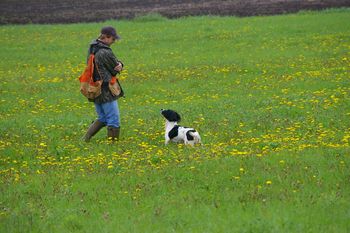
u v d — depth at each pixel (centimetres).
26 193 1121
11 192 1127
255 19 4022
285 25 3656
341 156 1245
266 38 3262
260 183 1112
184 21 4103
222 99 1967
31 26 4191
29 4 5562
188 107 1852
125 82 2373
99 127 1495
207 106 1848
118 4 5381
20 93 2256
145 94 2152
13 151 1427
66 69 2739
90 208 1030
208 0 5334
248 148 1350
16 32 3938
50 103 2062
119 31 3809
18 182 1188
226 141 1441
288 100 1867
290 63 2569
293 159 1234
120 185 1138
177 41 3356
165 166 1234
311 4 4716
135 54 3023
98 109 1477
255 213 957
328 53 2739
